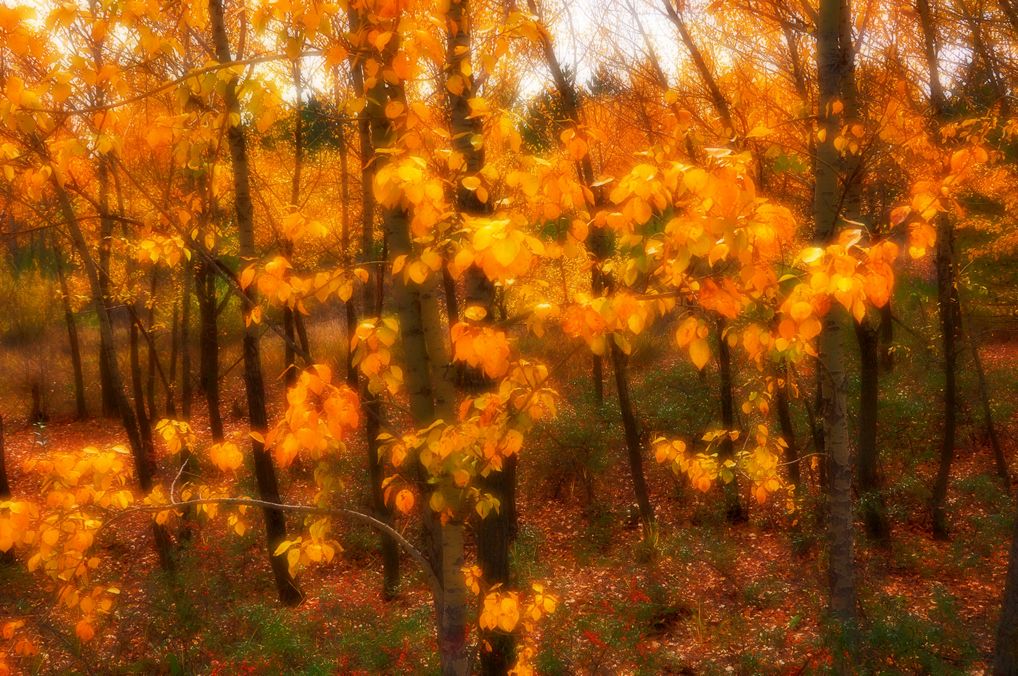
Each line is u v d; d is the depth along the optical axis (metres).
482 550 5.29
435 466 2.66
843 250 1.97
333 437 2.29
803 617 6.40
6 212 5.58
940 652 5.14
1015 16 5.93
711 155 1.98
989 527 8.49
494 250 1.85
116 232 10.34
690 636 6.52
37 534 2.89
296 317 11.90
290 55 2.40
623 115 7.44
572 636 5.93
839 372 4.84
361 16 2.35
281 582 7.95
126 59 3.78
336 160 10.76
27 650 3.83
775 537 9.12
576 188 2.27
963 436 11.23
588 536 9.89
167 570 7.32
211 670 5.69
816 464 7.63
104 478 3.10
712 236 1.97
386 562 8.27
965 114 6.62
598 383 13.52
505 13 3.46
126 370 18.61
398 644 6.16
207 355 10.29
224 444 3.11
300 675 5.48
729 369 9.63
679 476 10.30
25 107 2.39
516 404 2.59
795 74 6.99
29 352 18.11
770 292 2.23
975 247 10.92
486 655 5.03
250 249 6.07
